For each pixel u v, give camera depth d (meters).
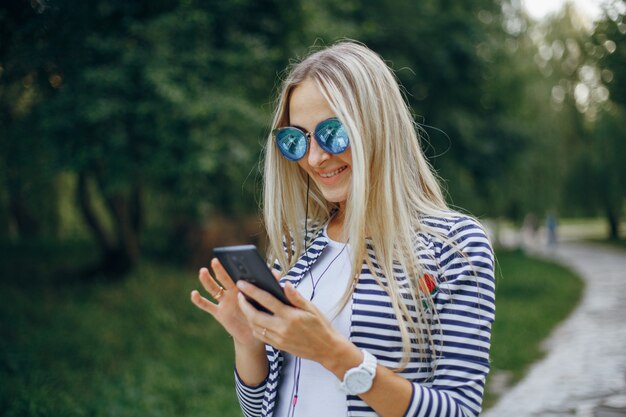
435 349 1.36
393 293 1.36
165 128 6.37
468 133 14.18
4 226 15.27
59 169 6.59
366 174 1.39
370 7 11.27
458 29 12.67
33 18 6.04
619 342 7.33
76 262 11.96
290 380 1.49
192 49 6.73
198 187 7.80
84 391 5.70
